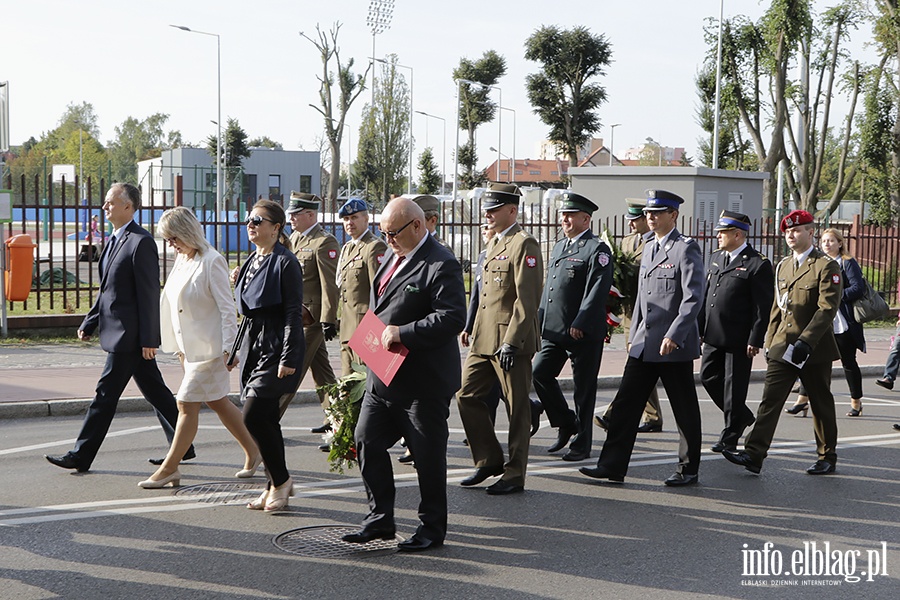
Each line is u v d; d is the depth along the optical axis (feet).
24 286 49.29
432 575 17.24
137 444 27.68
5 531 19.39
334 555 18.25
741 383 27.14
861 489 24.14
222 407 23.20
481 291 24.85
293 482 23.68
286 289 20.42
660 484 24.31
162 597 15.98
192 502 21.76
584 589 16.72
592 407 26.81
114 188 24.25
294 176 208.13
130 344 23.98
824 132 136.98
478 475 23.76
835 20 132.46
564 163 310.86
